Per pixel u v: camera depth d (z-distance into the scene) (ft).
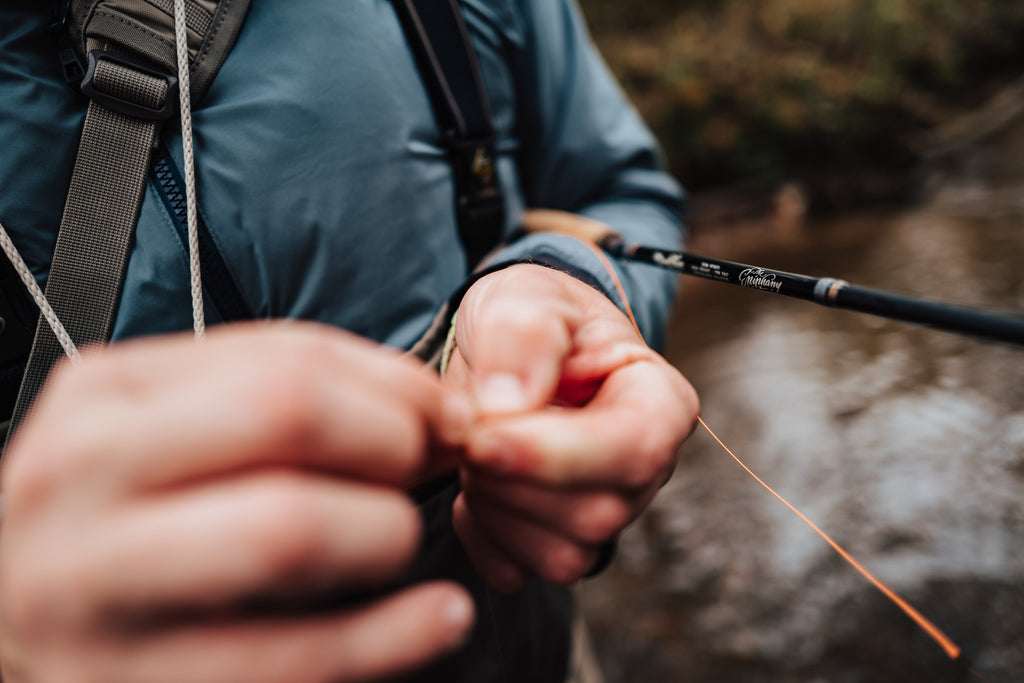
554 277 1.28
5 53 1.40
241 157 1.52
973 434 3.85
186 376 0.67
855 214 10.07
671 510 4.75
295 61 1.54
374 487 0.74
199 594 0.60
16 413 1.40
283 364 0.68
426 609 0.72
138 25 1.44
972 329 1.02
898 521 3.61
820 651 3.36
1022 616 2.90
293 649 0.66
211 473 0.63
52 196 1.44
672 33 14.17
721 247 10.40
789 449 4.54
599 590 4.42
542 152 2.34
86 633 0.61
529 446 0.94
